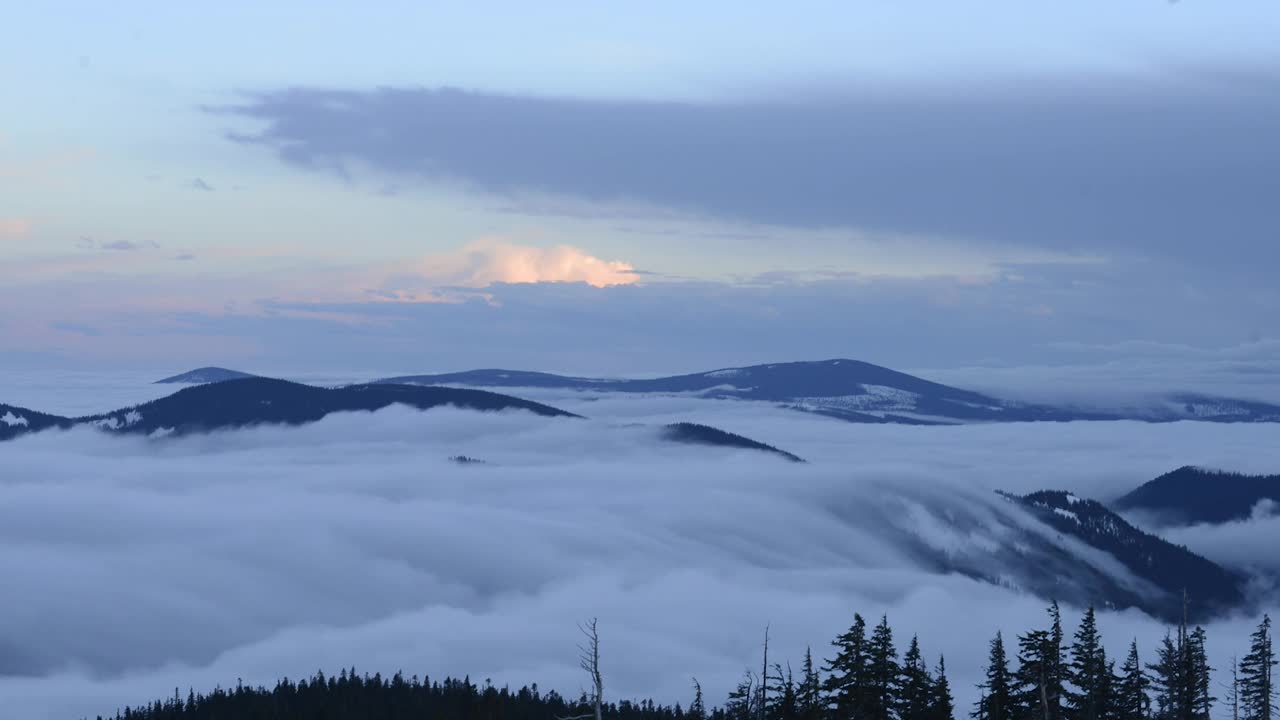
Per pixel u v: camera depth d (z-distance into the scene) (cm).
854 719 8219
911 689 8325
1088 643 8769
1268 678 9712
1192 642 9812
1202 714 9619
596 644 5775
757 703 9212
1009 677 8612
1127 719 9125
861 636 8356
